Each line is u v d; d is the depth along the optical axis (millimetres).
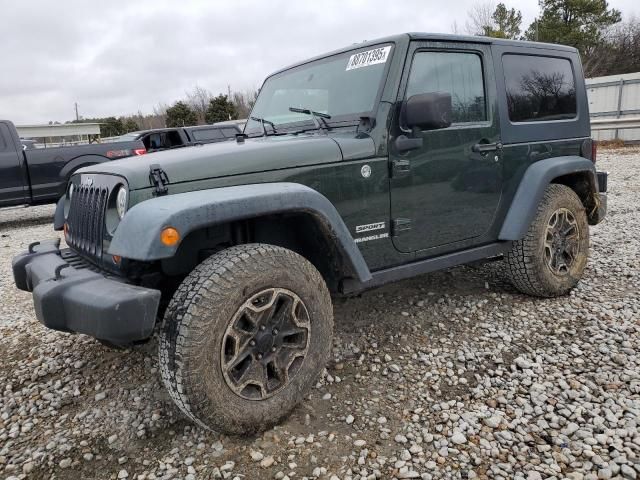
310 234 2740
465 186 3299
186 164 2369
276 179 2549
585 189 4254
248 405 2277
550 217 3773
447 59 3230
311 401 2646
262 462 2191
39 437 2518
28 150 8844
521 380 2781
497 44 3541
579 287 4133
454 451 2225
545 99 3859
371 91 2959
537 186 3605
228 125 11773
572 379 2744
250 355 2301
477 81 3398
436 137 3104
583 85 4211
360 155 2795
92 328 2111
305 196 2416
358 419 2486
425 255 3213
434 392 2707
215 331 2146
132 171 2303
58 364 3266
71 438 2479
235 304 2203
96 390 2918
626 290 4020
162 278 2504
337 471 2129
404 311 3781
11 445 2467
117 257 2357
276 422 2404
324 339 2557
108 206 2404
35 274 2619
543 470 2084
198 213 2082
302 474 2121
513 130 3568
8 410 2781
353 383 2822
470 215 3375
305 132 3189
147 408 2684
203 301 2127
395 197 2957
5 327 4020
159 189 2277
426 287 4266
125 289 2148
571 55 4137
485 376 2836
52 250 3012
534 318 3574
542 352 3066
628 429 2303
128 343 2508
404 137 2941
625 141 17578
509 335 3322
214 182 2398
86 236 2680
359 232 2844
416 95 2777
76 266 2646
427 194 3102
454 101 3252
